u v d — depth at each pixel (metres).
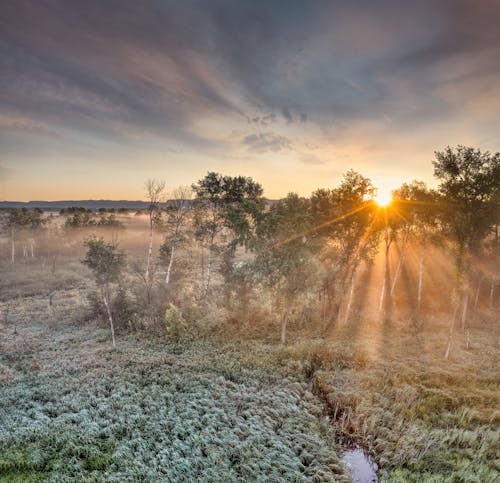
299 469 12.47
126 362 20.89
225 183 34.28
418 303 33.31
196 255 53.06
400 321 29.30
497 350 22.52
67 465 12.33
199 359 21.45
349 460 13.46
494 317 30.22
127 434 14.12
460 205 25.30
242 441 13.61
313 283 23.81
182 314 29.45
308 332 26.61
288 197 23.00
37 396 17.14
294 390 17.89
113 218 81.06
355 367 20.66
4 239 74.25
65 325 28.42
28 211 65.88
